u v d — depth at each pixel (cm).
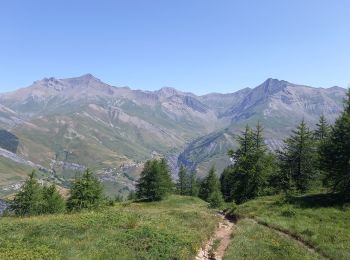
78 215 3045
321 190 5462
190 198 8581
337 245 2441
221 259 2155
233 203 5081
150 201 8250
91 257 1736
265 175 5928
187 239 2303
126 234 2245
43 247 1847
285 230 3031
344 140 4228
